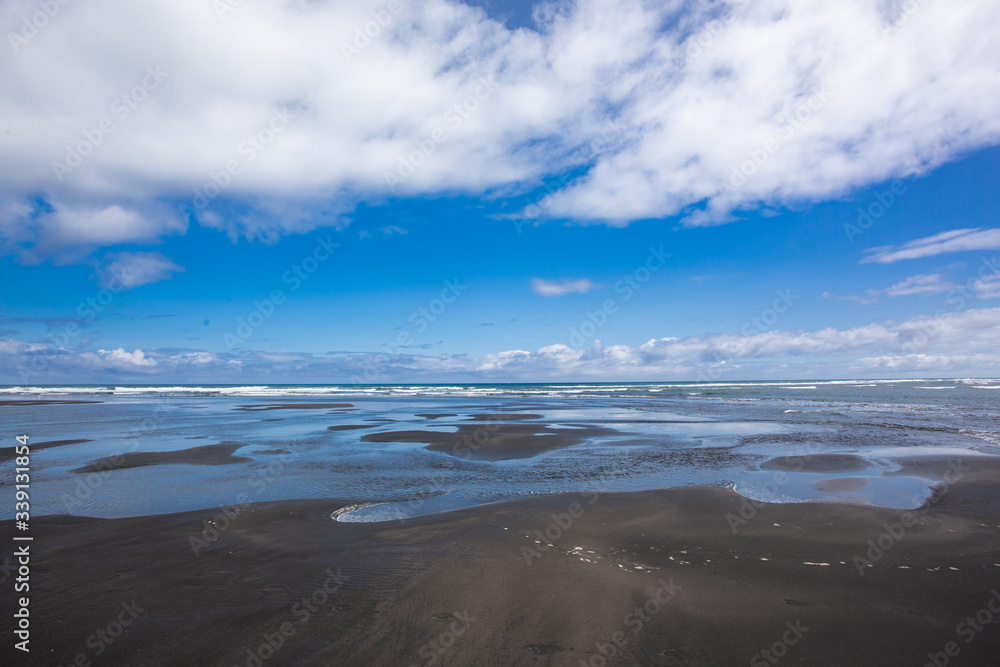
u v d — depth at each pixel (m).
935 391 51.66
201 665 3.97
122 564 6.10
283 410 32.78
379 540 6.98
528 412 30.23
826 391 53.69
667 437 18.28
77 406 36.62
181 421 24.81
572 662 4.05
